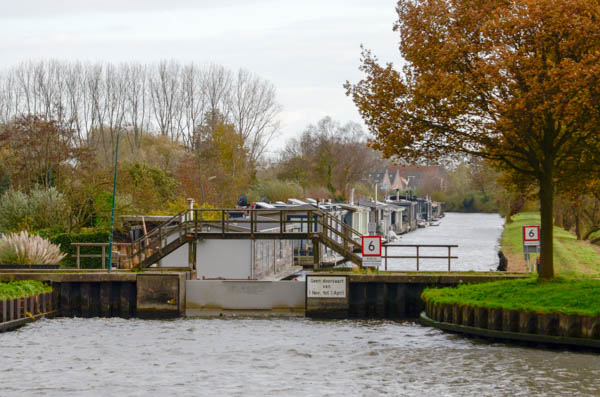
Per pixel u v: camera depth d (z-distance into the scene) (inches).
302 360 1267.2
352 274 1760.6
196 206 3211.1
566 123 1359.5
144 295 1758.1
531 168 1577.3
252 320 1724.9
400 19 1514.5
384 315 1759.4
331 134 6835.6
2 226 2598.4
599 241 3570.4
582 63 1273.4
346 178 6791.3
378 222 5098.4
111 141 5590.6
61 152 2928.2
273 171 6412.4
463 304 1482.5
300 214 2972.4
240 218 2999.5
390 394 1042.7
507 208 6250.0
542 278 1514.5
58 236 2265.0
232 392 1059.3
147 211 2962.6
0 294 1590.8
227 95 5787.4
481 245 4436.5
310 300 1749.5
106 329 1588.3
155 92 5925.2
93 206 2632.9
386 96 1504.7
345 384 1099.9
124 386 1091.9
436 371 1171.9
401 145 1497.3
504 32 1358.3
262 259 2330.2
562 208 4207.7
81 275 1784.0
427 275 1760.6
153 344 1413.6
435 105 1444.4
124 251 2386.8
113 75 5753.0
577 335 1285.7
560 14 1293.1
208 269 2194.9
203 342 1437.0
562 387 1061.8
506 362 1221.1
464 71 1448.1
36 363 1241.4
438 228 6806.1
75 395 1044.5
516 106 1299.2
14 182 3048.7
